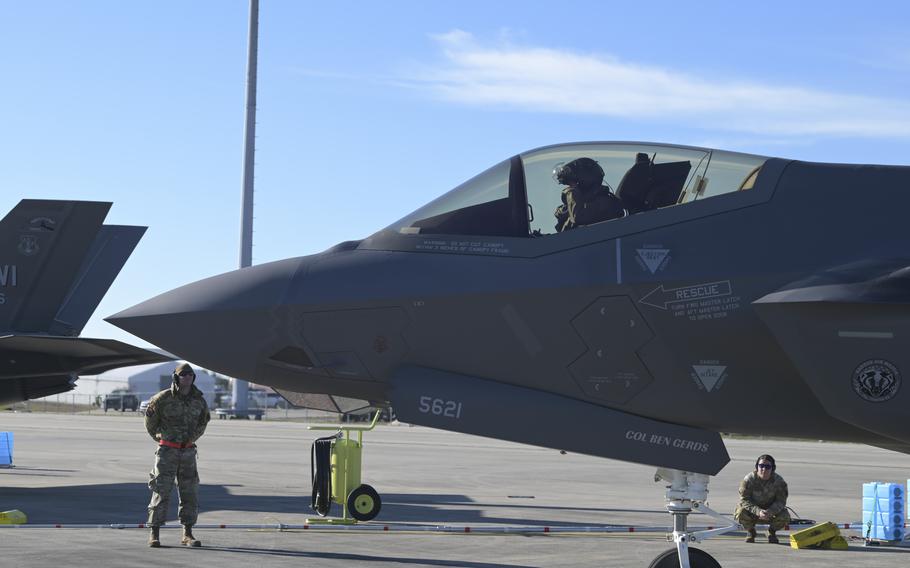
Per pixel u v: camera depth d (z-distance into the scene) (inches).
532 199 271.0
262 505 666.2
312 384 271.1
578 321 254.7
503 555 452.4
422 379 259.8
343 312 266.8
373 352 264.1
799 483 948.6
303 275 275.6
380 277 268.7
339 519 565.6
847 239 251.9
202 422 455.2
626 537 529.7
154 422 447.8
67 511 606.9
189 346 273.6
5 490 748.0
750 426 253.3
